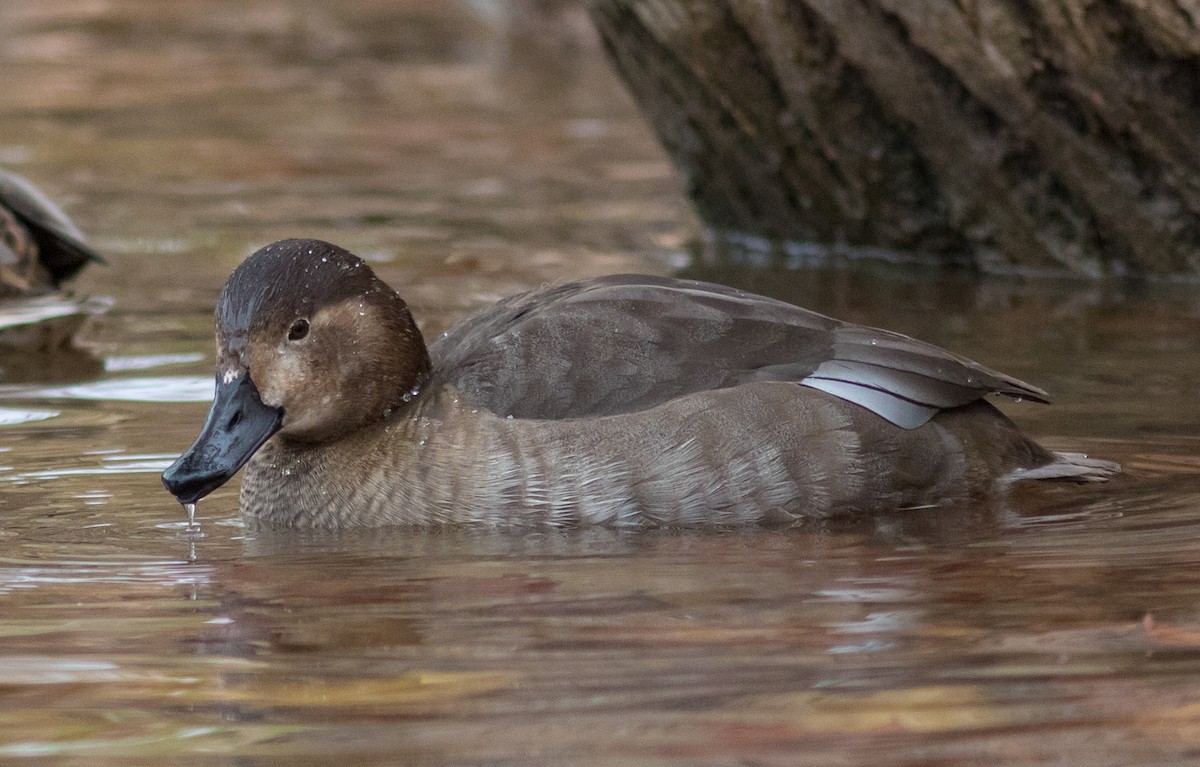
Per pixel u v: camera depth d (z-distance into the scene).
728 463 8.72
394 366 9.38
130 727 6.12
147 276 15.49
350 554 8.43
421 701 6.25
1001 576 7.62
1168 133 13.53
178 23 37.16
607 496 8.73
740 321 9.15
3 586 7.84
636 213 18.50
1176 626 6.82
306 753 5.82
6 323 12.88
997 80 13.95
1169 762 5.54
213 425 8.98
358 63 31.22
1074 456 9.42
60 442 10.38
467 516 8.91
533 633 6.97
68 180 20.30
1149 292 14.20
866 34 14.48
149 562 8.27
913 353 9.06
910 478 8.90
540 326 9.26
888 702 6.09
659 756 5.68
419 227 17.61
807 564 7.94
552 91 27.50
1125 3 12.76
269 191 19.69
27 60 31.75
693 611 7.20
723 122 16.31
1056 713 5.96
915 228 15.91
